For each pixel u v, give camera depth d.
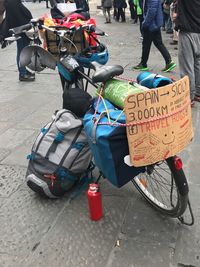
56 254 2.82
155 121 2.52
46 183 3.33
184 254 2.76
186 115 2.71
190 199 3.39
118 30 14.34
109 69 2.98
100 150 2.62
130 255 2.78
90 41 4.04
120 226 3.08
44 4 27.56
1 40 7.32
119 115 2.63
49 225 3.13
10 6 6.99
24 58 4.27
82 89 3.76
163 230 3.01
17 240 2.97
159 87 2.61
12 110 5.76
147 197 3.30
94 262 2.74
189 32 5.30
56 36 4.09
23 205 3.39
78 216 3.22
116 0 16.78
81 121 3.38
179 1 5.26
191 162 4.05
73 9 4.47
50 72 7.89
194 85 5.52
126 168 2.67
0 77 7.76
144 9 7.47
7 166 4.08
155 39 7.63
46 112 5.65
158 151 2.59
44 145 3.45
